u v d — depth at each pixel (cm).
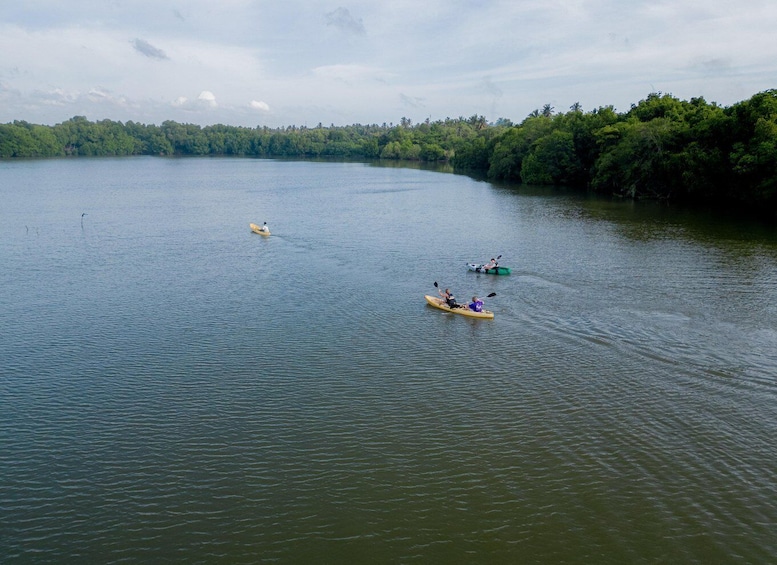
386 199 11400
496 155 16175
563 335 3775
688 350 3488
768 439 2570
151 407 2905
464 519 2138
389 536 2058
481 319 4119
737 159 8875
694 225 7731
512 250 6281
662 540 2025
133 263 5812
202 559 1964
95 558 1969
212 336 3812
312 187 14312
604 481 2323
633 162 10894
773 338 3631
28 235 7362
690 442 2562
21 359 3462
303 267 5622
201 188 14075
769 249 6125
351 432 2680
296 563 1945
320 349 3600
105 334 3850
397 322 4072
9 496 2264
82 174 18625
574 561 1944
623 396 2970
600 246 6400
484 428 2703
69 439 2638
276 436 2650
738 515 2130
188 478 2364
